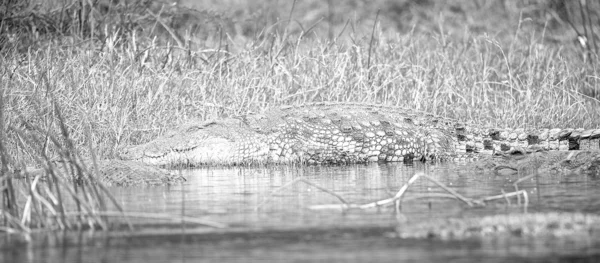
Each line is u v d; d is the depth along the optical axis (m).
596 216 14.41
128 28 32.19
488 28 40.53
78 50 28.84
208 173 22.78
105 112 25.19
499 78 31.77
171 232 14.26
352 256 12.39
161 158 24.27
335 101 28.22
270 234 13.97
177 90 27.52
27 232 14.35
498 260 12.07
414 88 30.05
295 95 28.38
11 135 22.91
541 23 39.78
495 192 18.12
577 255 12.31
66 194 17.88
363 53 31.70
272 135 25.66
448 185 19.39
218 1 43.34
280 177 21.66
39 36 30.73
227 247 13.09
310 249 12.87
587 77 32.31
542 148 25.72
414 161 26.67
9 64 27.42
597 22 39.19
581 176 21.09
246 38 36.06
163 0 35.28
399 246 12.99
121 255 12.67
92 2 32.50
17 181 19.61
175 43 33.25
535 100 29.47
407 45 34.44
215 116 27.22
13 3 31.62
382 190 18.73
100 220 14.97
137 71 27.80
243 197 17.88
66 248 13.20
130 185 19.84
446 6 44.53
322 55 30.06
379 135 26.45
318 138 26.08
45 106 24.14
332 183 20.14
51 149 22.67
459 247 12.88
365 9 45.88
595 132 25.72
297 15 45.38
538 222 13.93
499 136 26.88
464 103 29.95
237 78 28.52
